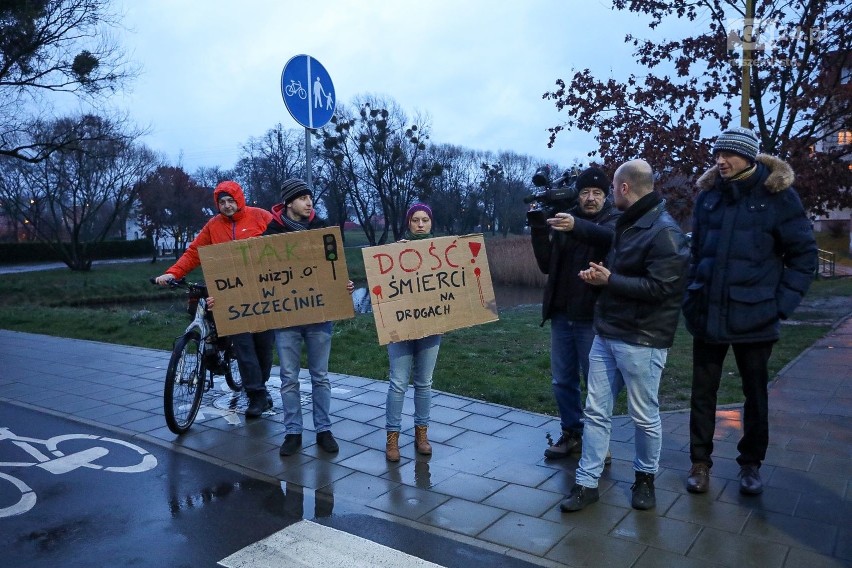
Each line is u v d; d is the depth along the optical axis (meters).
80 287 28.58
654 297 3.46
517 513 3.67
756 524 3.46
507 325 11.17
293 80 5.96
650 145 11.10
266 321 4.70
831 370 6.78
